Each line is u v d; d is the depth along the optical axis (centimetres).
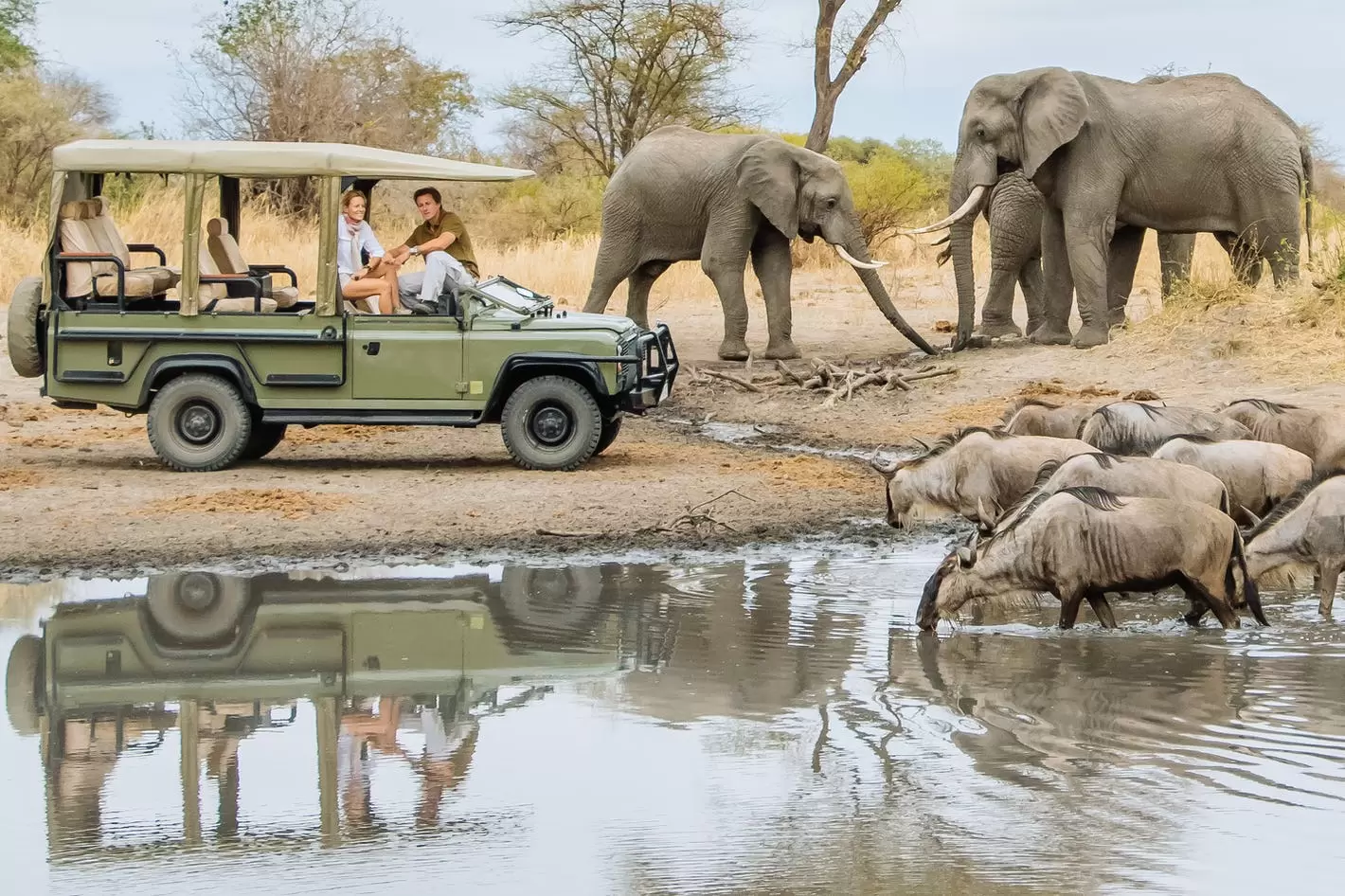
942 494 1269
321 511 1331
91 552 1209
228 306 1502
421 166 1466
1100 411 1351
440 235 1552
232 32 4238
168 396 1491
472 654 965
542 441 1519
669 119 4112
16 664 946
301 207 3328
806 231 2245
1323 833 681
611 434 1614
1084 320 2128
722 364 2288
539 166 4797
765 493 1435
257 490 1395
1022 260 2317
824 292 3086
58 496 1373
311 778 759
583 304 2880
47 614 1052
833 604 1090
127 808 720
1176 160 2097
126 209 2958
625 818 704
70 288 1486
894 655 963
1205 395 1789
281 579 1145
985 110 2144
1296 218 2109
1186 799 722
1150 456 1220
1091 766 765
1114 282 2267
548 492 1420
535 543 1259
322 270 1468
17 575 1151
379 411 1487
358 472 1515
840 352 2389
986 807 714
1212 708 857
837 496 1434
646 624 1032
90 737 819
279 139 4122
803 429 1831
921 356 2295
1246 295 2069
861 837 680
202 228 1470
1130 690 890
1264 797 724
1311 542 1055
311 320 1477
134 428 1759
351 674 927
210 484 1434
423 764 775
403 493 1410
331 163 1452
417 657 958
